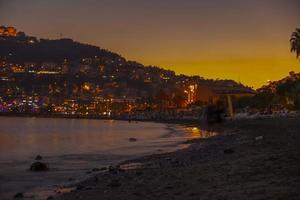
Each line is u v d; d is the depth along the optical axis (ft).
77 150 181.16
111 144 221.05
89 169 109.09
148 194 58.34
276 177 58.95
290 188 50.70
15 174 99.66
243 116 510.17
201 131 385.29
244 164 76.33
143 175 80.64
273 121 358.84
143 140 255.29
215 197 50.62
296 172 61.05
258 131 250.16
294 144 113.19
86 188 71.72
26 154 161.38
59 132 398.01
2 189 78.18
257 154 94.94
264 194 49.03
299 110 445.37
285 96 510.58
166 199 53.21
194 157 114.32
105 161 131.03
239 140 180.65
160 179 71.77
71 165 119.96
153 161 117.39
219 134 291.58
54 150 182.91
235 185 56.70
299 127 234.17
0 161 132.26
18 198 68.69
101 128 513.45
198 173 72.84
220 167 77.00
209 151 131.85
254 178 60.13
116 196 59.77
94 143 232.53
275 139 145.18
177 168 86.79
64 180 89.35
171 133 357.41
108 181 78.59
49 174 99.66
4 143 238.48
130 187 66.64
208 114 436.76
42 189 77.41
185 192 56.13
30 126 583.99
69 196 64.95
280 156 80.07
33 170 107.04
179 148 177.17
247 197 48.55
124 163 117.80
